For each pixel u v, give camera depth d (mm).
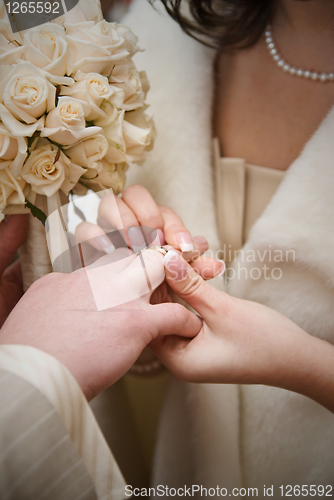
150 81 555
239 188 556
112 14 594
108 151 456
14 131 408
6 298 516
